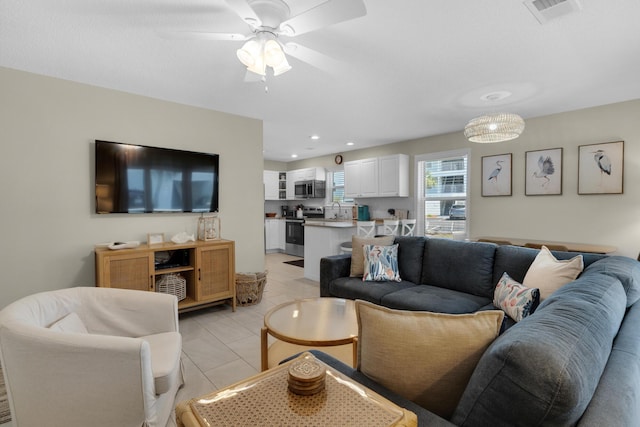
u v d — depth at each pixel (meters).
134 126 3.31
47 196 2.87
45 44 2.29
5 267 2.70
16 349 1.32
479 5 1.86
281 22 1.72
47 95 2.85
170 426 1.72
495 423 0.79
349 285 3.13
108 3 1.83
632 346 1.05
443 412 1.02
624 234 3.57
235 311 3.58
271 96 3.41
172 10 1.90
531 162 4.24
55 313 1.74
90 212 3.08
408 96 3.40
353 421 0.86
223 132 3.96
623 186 3.56
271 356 2.33
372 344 1.11
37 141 2.81
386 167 5.75
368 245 3.38
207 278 3.40
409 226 5.27
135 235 3.35
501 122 2.97
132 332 1.93
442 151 5.21
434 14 1.95
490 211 4.66
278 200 8.78
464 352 1.00
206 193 3.77
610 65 2.66
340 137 5.47
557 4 1.85
